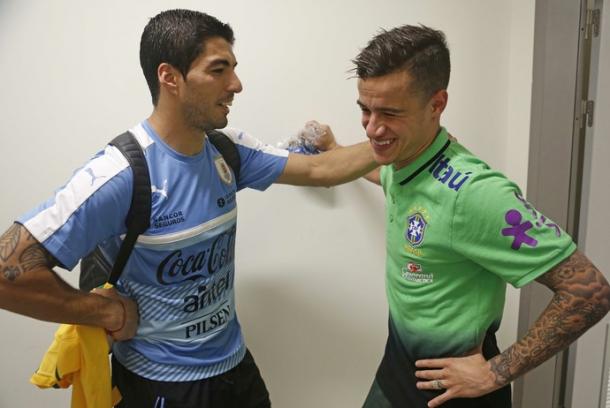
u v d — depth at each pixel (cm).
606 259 124
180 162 98
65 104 127
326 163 119
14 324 142
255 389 124
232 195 110
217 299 109
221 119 97
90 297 94
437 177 86
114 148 95
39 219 85
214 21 94
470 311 89
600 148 122
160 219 95
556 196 134
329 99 131
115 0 122
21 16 122
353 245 142
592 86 127
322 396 151
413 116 83
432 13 129
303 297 144
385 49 80
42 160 130
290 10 125
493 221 79
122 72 126
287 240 140
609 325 125
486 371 86
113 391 111
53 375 97
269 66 128
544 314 80
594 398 131
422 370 96
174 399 106
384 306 147
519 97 133
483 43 132
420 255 89
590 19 124
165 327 103
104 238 94
